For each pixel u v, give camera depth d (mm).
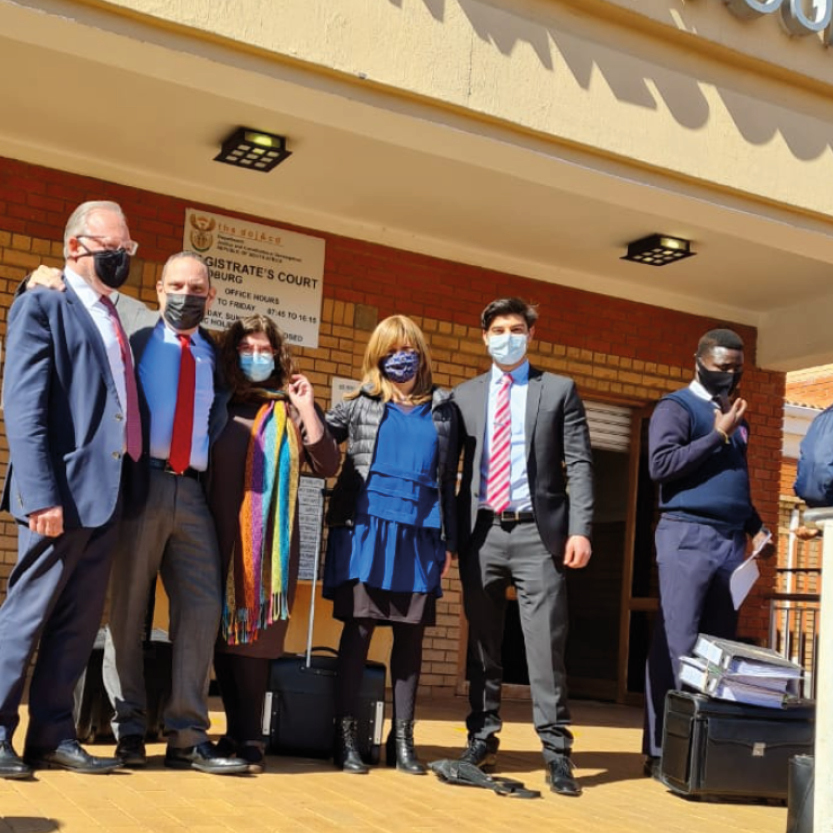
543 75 5828
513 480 5094
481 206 7770
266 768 4770
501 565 5094
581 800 4746
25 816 3580
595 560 10289
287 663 5156
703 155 6293
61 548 4203
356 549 4863
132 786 4152
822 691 3348
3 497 4324
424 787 4672
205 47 5012
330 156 7066
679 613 5449
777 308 9719
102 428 4305
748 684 5023
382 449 4969
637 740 7000
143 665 4773
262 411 4805
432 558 4980
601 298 9156
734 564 5500
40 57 5918
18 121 6805
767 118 6543
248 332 4840
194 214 7598
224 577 4703
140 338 4672
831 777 3301
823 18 6582
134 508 4492
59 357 4273
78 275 4438
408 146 5840
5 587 7016
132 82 6188
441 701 8031
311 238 8008
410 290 8375
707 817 4617
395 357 5027
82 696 5031
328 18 5242
